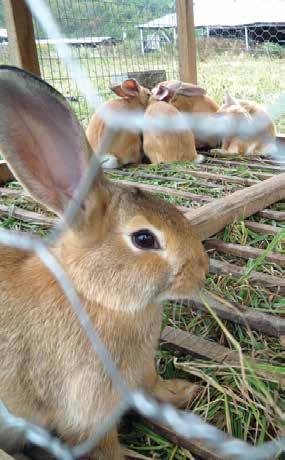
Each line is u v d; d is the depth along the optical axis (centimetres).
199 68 138
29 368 33
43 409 34
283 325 43
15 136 29
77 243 32
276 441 33
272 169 85
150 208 32
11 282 34
